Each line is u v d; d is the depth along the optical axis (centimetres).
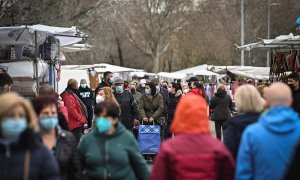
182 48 8075
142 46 7931
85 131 1551
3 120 538
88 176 730
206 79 4588
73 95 1512
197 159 612
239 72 3778
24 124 541
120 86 1675
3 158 538
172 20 7669
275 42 1611
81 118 1516
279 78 1827
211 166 613
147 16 7688
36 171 541
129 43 7825
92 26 3762
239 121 741
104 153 725
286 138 612
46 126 670
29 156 541
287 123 616
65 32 1505
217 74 4303
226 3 6412
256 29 6056
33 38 1464
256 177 618
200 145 621
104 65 4378
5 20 2603
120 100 1672
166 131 2020
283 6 6025
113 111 731
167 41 8006
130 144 739
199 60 7912
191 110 628
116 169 724
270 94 635
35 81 1477
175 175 614
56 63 1750
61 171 682
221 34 6656
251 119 739
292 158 609
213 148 620
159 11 7750
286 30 6019
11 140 541
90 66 3944
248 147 623
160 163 622
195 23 7412
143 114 1719
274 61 1884
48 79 1664
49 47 1642
